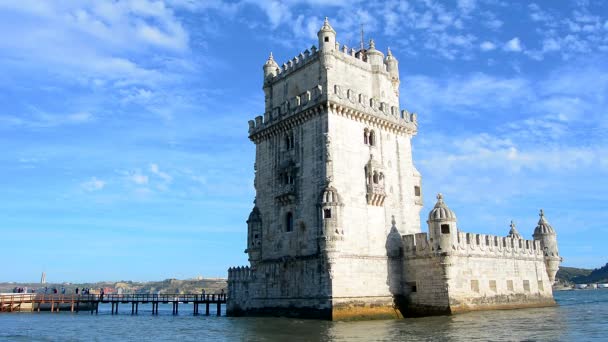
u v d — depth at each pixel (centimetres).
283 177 6062
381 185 5878
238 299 6575
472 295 5716
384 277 5697
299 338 3900
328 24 6009
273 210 6169
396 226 6012
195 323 5906
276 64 6888
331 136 5569
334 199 5309
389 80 6594
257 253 6203
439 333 3997
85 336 4747
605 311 6175
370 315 5416
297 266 5641
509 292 6309
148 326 5744
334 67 5925
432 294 5541
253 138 6662
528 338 3638
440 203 5697
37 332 5197
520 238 6806
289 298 5697
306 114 5831
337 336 3941
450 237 5503
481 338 3659
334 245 5216
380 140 6125
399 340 3628
